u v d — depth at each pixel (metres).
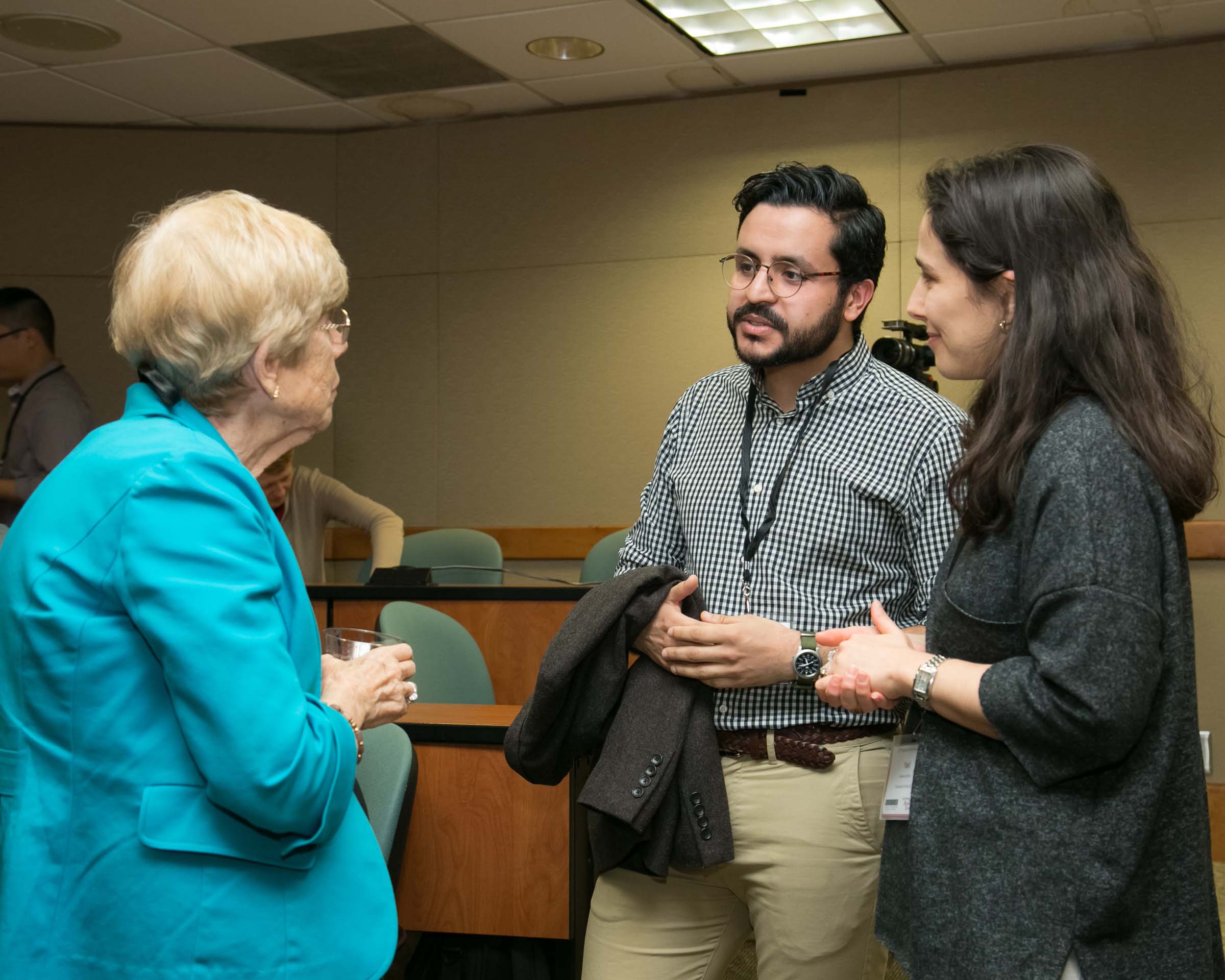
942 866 1.12
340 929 1.11
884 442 1.59
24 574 1.07
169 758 1.05
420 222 5.68
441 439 5.69
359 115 5.50
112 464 1.05
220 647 0.99
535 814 2.08
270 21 4.26
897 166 4.94
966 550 1.17
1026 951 1.06
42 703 1.06
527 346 5.56
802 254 1.57
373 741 1.77
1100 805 1.06
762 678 1.50
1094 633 1.02
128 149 5.61
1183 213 4.54
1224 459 4.39
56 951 1.04
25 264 5.59
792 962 1.56
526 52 4.64
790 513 1.60
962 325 1.19
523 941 2.10
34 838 1.05
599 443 5.47
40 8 4.11
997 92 4.79
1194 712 1.11
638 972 1.64
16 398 4.57
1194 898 1.09
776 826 1.56
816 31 4.50
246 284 1.10
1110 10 4.23
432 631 2.62
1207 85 4.50
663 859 1.53
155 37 4.41
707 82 5.08
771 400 1.67
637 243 5.38
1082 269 1.10
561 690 1.53
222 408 1.16
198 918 1.04
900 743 1.30
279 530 1.14
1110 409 1.08
